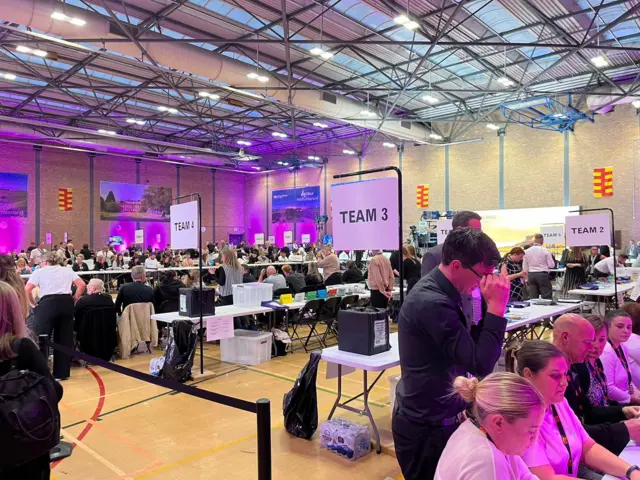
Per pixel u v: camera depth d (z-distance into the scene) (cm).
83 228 2041
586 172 1495
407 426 182
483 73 1305
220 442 351
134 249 1927
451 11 922
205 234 2434
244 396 455
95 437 361
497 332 162
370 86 1423
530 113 1598
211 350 657
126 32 792
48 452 203
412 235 1502
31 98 1488
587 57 1152
